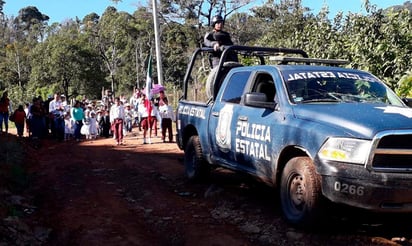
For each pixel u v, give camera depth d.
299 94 6.13
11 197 7.23
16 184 8.35
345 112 5.45
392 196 4.83
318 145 5.23
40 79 59.00
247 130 6.53
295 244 5.23
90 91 60.22
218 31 9.28
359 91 6.35
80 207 6.97
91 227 6.01
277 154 5.88
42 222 6.32
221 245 5.30
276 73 6.54
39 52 59.94
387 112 5.38
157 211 6.71
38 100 18.47
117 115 15.67
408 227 5.71
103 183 8.62
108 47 71.56
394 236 5.41
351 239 5.29
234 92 7.24
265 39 23.64
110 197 7.54
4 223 5.77
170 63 62.47
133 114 24.31
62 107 19.22
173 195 7.61
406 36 11.70
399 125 4.96
